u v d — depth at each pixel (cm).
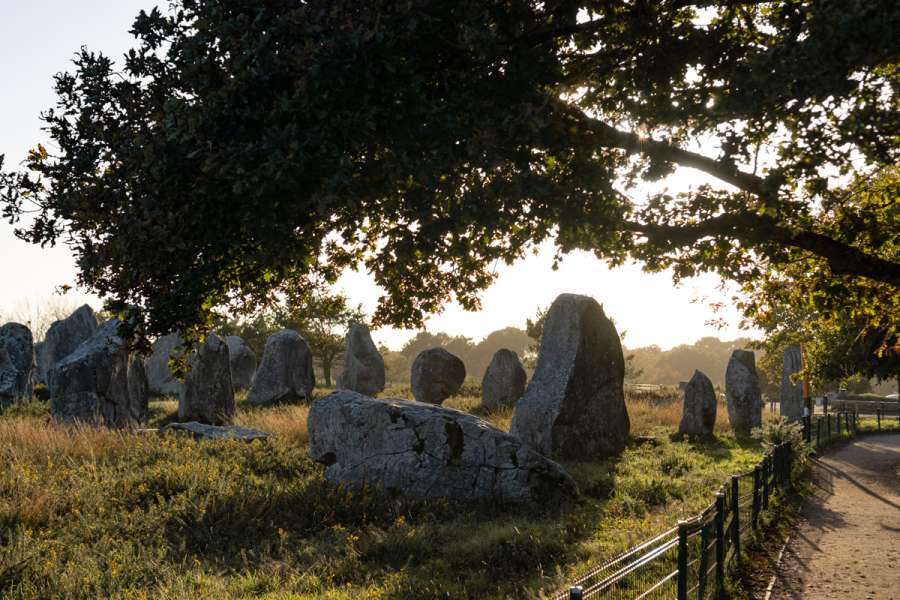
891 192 1066
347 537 1058
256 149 662
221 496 1163
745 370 3014
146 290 791
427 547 1009
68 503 1117
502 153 735
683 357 17738
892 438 3525
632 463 1808
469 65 775
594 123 840
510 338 15462
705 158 862
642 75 837
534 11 805
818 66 656
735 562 1009
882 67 838
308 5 688
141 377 2369
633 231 941
